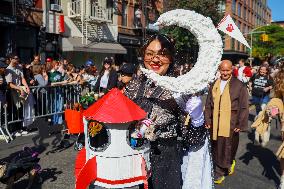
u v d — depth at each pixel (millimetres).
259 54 52969
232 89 4789
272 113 4051
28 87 7121
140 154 2408
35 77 7664
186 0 22672
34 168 4180
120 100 2381
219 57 2215
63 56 18922
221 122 4773
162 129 2395
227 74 4840
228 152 4785
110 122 2270
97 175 2402
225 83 4875
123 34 23906
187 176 2568
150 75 2219
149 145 2459
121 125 2330
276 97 4125
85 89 8555
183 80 2197
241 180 4984
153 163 2438
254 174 5262
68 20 19484
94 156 2396
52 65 8641
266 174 5270
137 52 2736
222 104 4773
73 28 19844
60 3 18922
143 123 2365
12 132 7199
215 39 2207
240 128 4812
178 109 2412
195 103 2316
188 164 2570
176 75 2588
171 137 2416
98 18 20922
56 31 18234
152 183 2438
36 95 7500
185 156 2590
